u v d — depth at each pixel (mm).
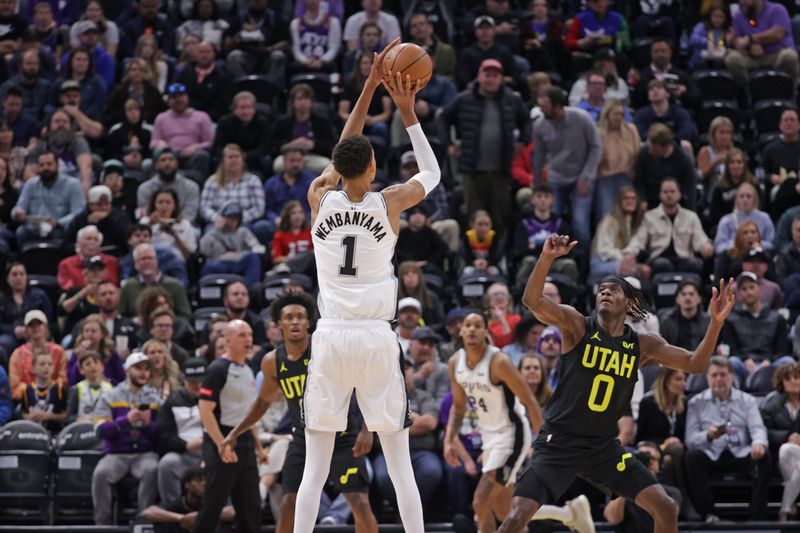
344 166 8727
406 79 8906
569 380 10117
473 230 18922
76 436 15203
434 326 17125
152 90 21891
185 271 18484
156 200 18938
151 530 14180
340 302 8742
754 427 14953
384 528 14266
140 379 15227
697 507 14734
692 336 16750
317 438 8969
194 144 21172
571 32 23578
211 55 22375
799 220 18234
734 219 18734
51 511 15195
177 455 14719
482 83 19859
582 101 21328
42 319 16609
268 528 14258
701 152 20719
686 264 18453
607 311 10047
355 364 8695
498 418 13172
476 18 23812
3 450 15109
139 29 24094
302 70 23141
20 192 20375
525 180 20625
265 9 23828
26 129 21719
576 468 10164
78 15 24750
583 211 19438
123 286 17844
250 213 19453
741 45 23391
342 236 8758
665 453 14914
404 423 8828
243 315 16906
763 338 16906
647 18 24484
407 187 8883
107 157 21438
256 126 20938
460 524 14180
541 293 9836
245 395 13539
